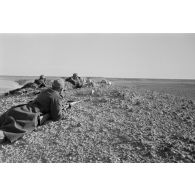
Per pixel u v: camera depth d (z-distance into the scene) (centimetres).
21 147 453
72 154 431
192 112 584
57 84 523
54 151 439
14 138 462
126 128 503
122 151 435
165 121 534
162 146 440
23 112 486
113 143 457
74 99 689
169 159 414
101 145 452
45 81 920
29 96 768
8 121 479
